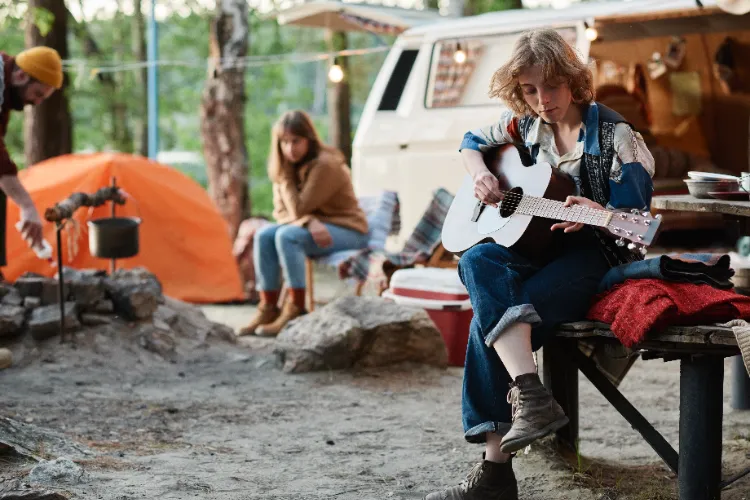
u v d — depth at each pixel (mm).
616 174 3867
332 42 16547
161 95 27641
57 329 6812
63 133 12883
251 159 29688
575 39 9086
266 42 26953
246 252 10414
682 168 10219
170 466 4500
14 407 5488
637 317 3611
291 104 32375
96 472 4305
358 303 6992
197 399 5934
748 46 10211
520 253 4027
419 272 7422
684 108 10664
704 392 3650
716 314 3637
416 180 9734
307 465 4629
